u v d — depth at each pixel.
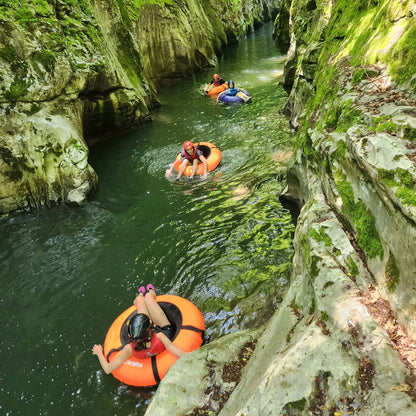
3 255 6.18
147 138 10.38
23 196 7.14
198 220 6.59
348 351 2.53
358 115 4.12
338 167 4.04
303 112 7.12
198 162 8.25
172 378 3.28
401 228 2.77
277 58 20.34
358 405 2.26
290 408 2.39
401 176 2.89
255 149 9.07
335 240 3.61
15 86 6.96
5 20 6.84
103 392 3.96
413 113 3.50
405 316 2.64
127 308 5.02
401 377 2.28
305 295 3.48
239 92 13.26
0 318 5.03
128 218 6.87
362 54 5.05
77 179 7.42
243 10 29.66
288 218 6.30
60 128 7.43
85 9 9.19
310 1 11.71
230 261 5.53
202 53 19.05
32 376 4.23
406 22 4.31
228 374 3.28
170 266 5.62
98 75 9.21
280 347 3.10
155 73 16.42
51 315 5.02
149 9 15.43
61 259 5.99
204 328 4.32
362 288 3.06
